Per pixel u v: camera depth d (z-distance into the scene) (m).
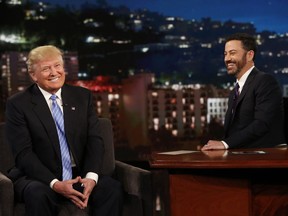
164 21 5.06
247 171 2.51
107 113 5.04
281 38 4.97
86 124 2.87
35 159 2.70
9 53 4.95
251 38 3.19
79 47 5.04
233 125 3.18
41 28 5.01
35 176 2.66
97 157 2.79
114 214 2.63
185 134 5.05
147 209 2.69
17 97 2.83
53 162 2.76
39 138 2.76
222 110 5.04
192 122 5.06
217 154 2.65
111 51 5.07
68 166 2.79
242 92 3.15
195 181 2.51
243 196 2.50
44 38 5.02
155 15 5.06
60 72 2.78
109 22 5.06
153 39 5.07
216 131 5.04
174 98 5.07
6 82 4.93
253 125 3.00
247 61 3.18
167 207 2.53
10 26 4.94
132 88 5.07
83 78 5.02
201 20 5.04
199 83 5.04
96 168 2.74
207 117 5.05
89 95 2.97
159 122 5.05
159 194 3.97
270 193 2.61
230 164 2.34
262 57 5.00
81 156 2.84
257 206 2.61
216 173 2.51
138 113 5.06
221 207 2.51
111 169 3.03
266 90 3.06
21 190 2.63
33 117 2.77
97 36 5.05
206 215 2.52
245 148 3.04
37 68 2.76
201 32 5.04
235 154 2.61
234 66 3.19
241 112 3.12
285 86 4.96
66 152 2.79
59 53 2.82
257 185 2.60
